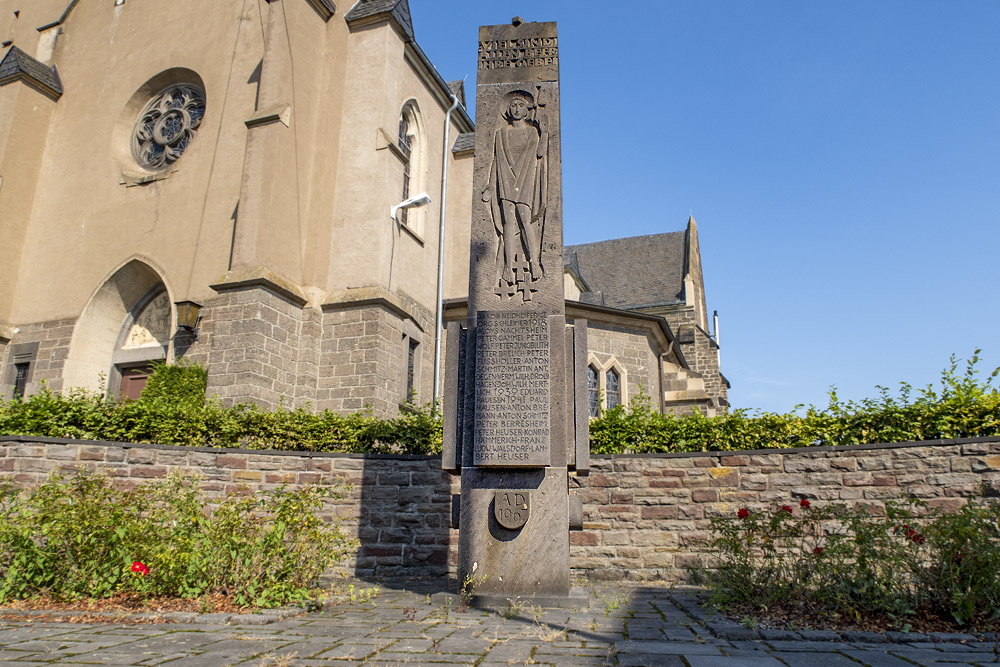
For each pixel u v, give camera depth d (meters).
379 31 18.83
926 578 5.95
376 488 10.17
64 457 9.59
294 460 10.30
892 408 9.34
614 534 9.55
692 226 38.62
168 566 6.54
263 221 15.70
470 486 7.45
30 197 20.77
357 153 18.00
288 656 4.48
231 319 15.23
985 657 4.60
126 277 18.66
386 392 16.47
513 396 7.51
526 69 8.83
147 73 20.27
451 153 23.12
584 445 7.53
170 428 10.66
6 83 21.02
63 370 18.33
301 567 7.20
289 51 17.16
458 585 7.29
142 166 19.84
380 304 16.55
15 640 4.97
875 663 4.41
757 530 7.11
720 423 9.88
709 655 4.64
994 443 8.59
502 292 8.09
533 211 8.34
